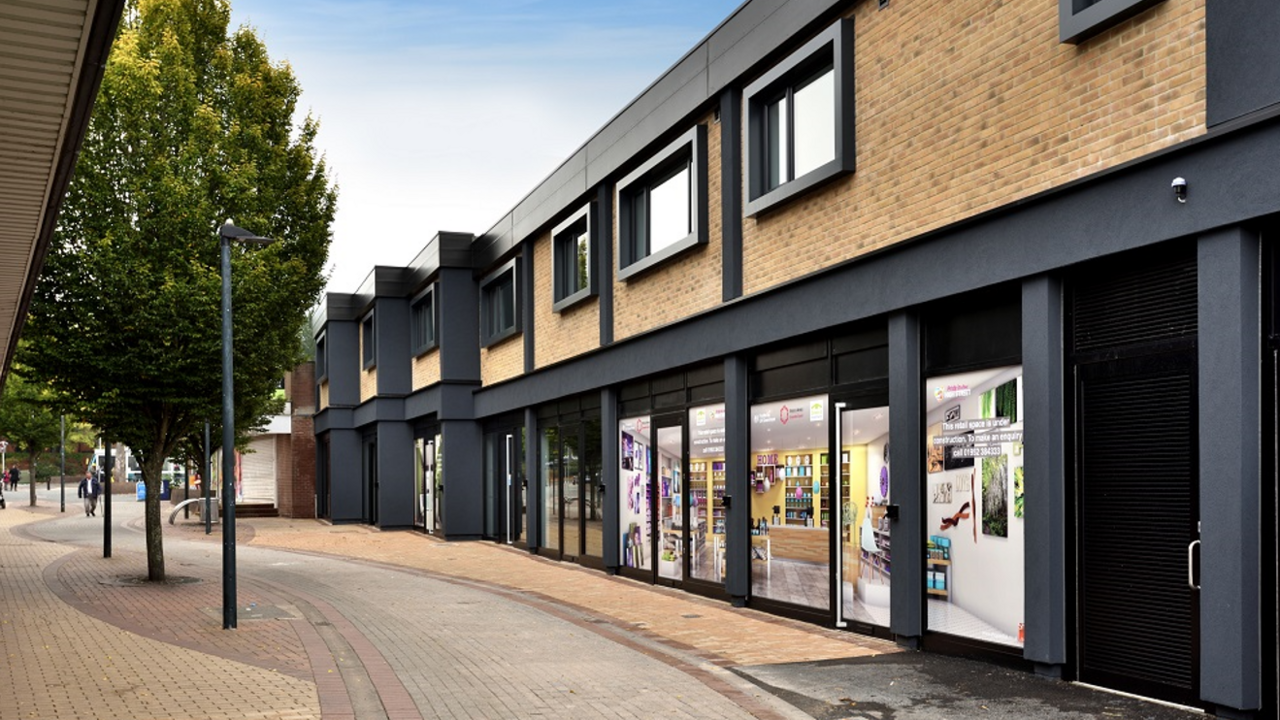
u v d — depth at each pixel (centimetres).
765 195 1258
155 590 1498
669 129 1522
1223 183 706
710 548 1429
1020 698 785
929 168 998
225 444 1162
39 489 6397
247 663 939
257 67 2047
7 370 1997
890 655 979
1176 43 748
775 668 925
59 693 809
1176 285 769
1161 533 772
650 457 1627
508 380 2295
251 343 1603
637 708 773
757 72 1309
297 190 2066
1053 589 847
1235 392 700
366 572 1825
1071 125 836
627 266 1703
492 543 2467
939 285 965
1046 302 852
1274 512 695
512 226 2281
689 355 1459
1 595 1430
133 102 1587
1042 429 852
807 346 1212
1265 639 696
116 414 1539
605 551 1777
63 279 1480
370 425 3222
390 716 751
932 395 1002
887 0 1066
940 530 987
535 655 991
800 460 1223
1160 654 770
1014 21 897
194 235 1548
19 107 633
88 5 516
